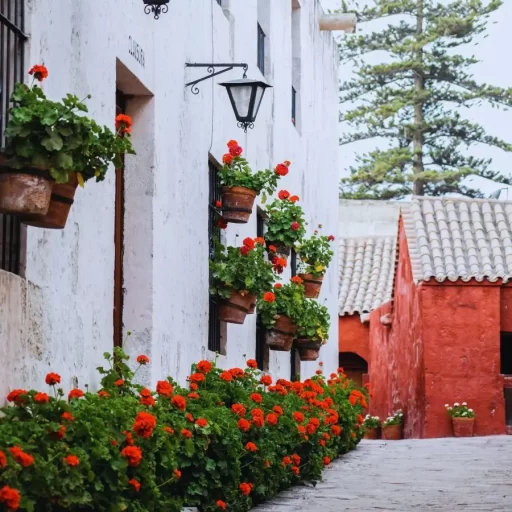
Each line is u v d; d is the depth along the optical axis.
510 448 18.09
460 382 25.81
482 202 29.17
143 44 10.91
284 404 12.29
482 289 26.09
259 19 17.64
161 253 11.37
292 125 19.50
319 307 18.20
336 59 24.86
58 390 7.79
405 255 28.45
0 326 7.46
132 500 7.71
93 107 9.59
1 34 7.84
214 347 13.89
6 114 7.94
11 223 7.98
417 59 44.53
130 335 10.84
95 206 9.55
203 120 13.20
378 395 32.31
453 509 10.94
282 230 16.20
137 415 7.78
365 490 12.35
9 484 6.22
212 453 9.72
